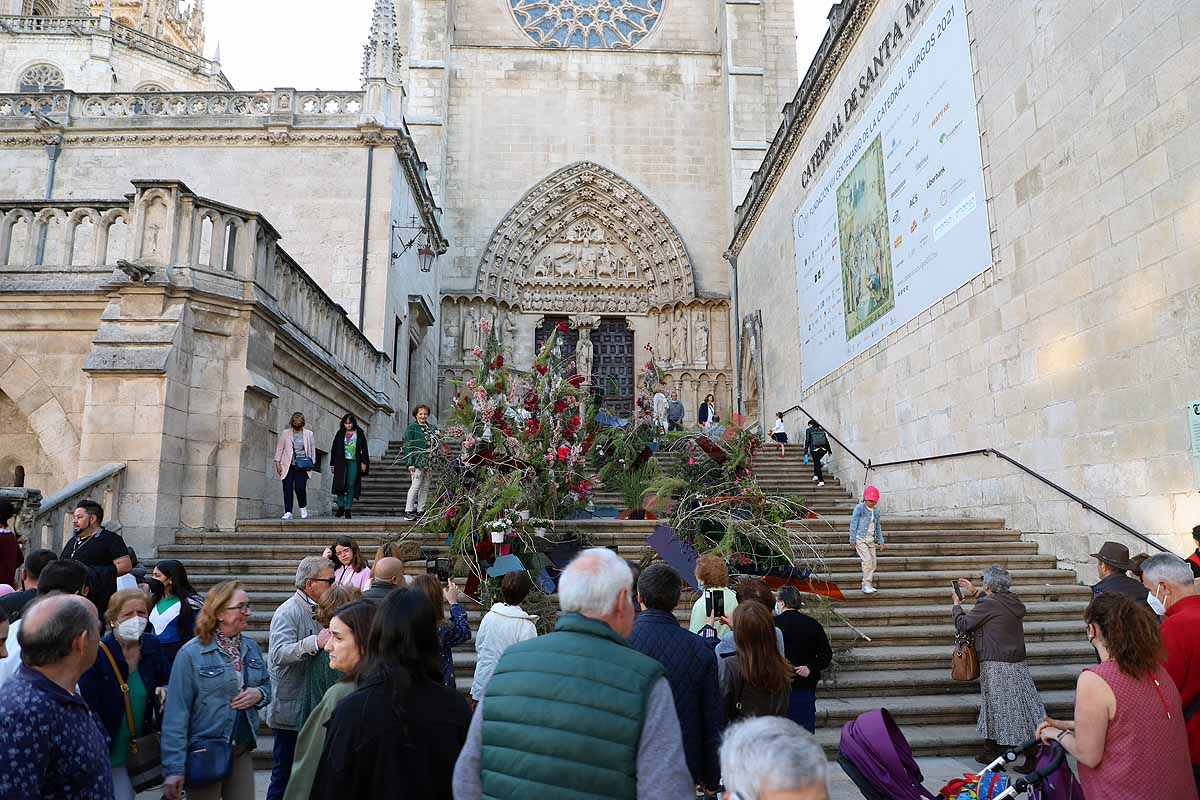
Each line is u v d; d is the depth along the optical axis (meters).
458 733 2.74
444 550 9.94
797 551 9.48
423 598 2.88
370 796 2.58
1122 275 8.80
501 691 2.43
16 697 2.52
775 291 23.25
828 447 16.67
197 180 19.53
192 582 9.20
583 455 10.48
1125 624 3.16
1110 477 8.98
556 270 29.25
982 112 11.71
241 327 11.34
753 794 1.70
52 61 36.75
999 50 11.27
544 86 30.09
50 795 2.51
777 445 19.45
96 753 2.64
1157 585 3.90
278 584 9.30
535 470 9.78
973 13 11.96
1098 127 9.19
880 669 7.89
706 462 9.95
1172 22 8.07
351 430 13.10
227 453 10.97
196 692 4.05
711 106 30.34
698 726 3.52
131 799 3.95
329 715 3.21
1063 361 9.84
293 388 13.36
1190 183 7.82
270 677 4.59
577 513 10.59
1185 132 7.89
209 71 41.22
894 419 14.78
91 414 10.20
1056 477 10.00
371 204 19.55
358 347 17.52
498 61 30.12
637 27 31.34
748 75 28.94
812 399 19.70
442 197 27.83
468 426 9.79
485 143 29.47
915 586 9.72
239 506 10.95
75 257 18.95
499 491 8.95
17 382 11.05
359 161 19.75
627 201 29.25
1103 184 9.10
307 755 3.19
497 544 8.60
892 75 14.82
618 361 29.02
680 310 28.61
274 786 4.49
